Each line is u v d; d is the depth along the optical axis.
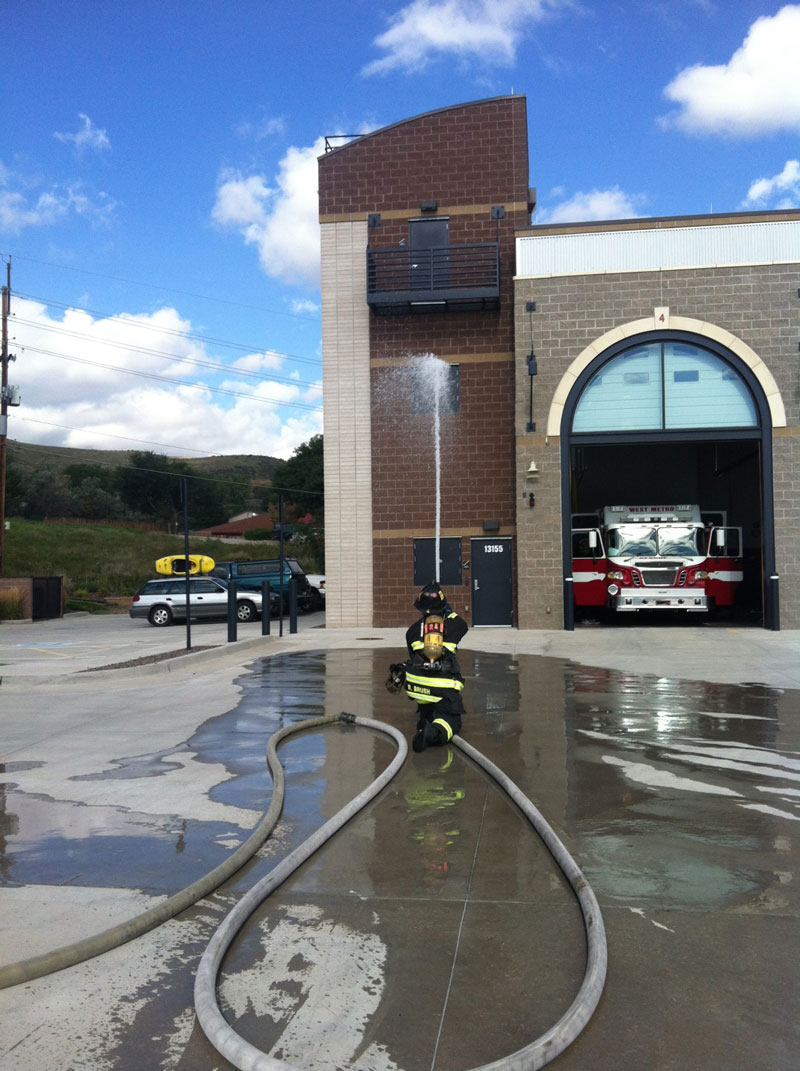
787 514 20.92
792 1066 3.00
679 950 3.87
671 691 11.39
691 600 21.94
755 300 21.23
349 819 5.86
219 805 6.32
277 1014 3.36
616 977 3.62
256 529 86.25
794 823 5.72
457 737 8.29
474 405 23.03
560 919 4.21
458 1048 3.12
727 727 8.93
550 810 6.04
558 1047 3.04
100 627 29.59
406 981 3.61
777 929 4.08
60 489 91.88
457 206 23.22
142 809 6.24
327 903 4.44
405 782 6.92
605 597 22.86
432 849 5.27
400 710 10.31
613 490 31.19
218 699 11.34
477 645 18.00
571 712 9.91
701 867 4.91
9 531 63.56
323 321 23.64
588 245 21.84
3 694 12.02
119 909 4.40
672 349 21.66
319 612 34.25
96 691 12.21
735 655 15.48
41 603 34.34
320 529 60.12
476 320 23.06
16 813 6.16
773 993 3.49
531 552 21.75
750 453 25.22
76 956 3.80
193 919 4.29
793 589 20.83
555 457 21.69
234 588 18.75
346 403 23.50
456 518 22.98
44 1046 3.18
